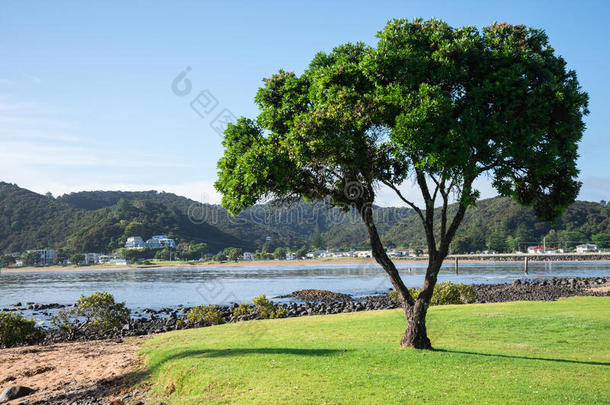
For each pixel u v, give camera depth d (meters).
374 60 11.41
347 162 11.81
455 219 12.78
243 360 11.34
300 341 15.01
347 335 16.25
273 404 8.09
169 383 10.60
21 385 11.51
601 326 17.22
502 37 11.85
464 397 8.40
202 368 10.70
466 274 95.94
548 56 11.84
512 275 90.25
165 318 32.16
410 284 66.00
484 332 16.38
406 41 11.57
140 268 174.88
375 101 11.03
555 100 10.92
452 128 10.57
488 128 10.83
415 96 10.88
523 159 10.98
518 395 8.50
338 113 11.11
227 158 12.87
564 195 12.61
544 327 17.22
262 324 20.97
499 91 10.88
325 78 11.89
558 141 11.27
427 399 8.28
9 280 109.75
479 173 11.40
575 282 57.53
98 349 16.52
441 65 11.16
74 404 10.25
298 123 11.50
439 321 18.70
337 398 8.34
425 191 12.84
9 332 20.53
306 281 81.75
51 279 111.38
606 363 11.52
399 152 11.66
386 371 10.17
